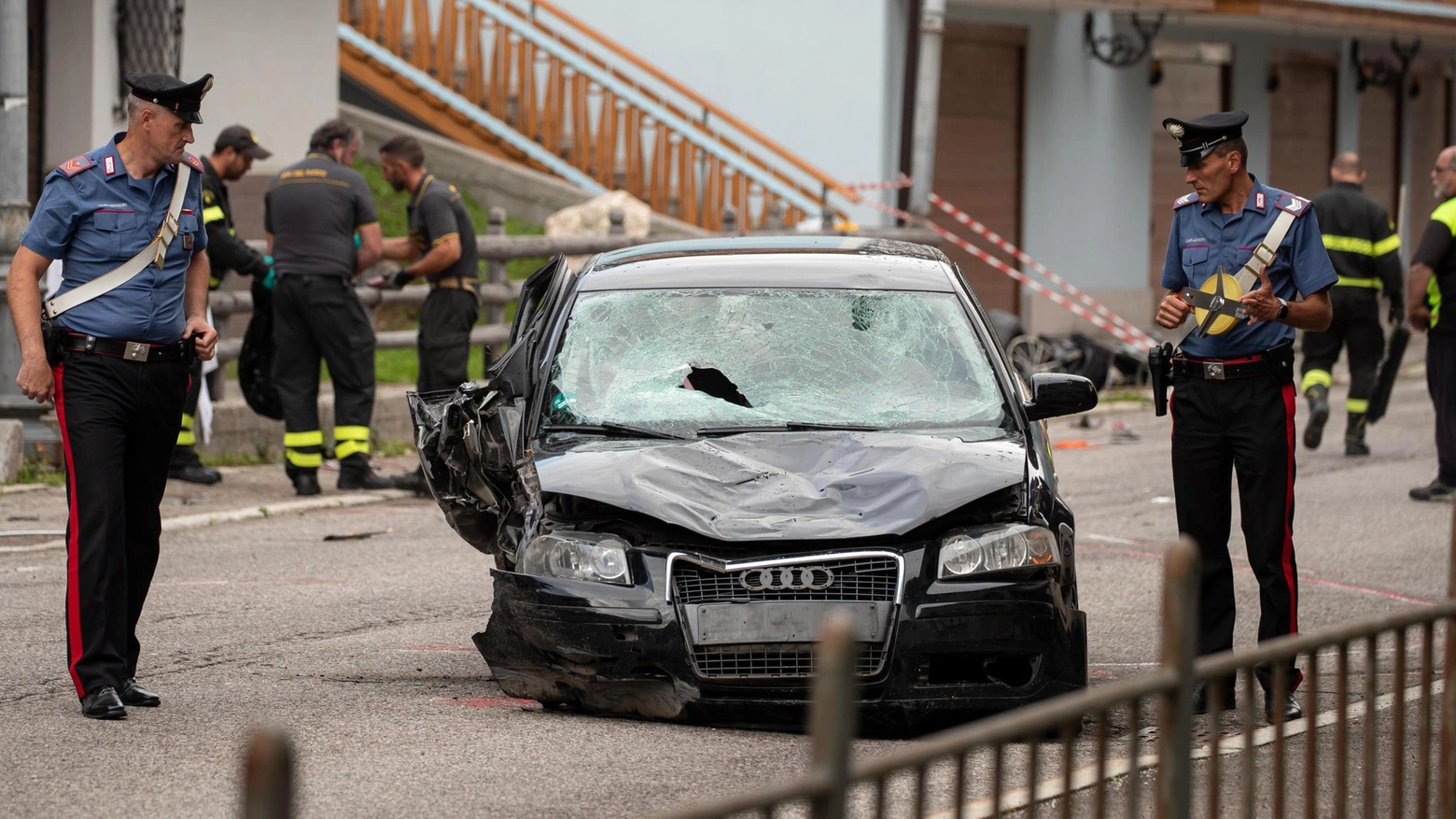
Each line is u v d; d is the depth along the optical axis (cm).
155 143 1395
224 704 1414
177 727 1331
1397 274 3066
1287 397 1430
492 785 1169
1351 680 1576
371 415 2844
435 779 1184
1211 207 1441
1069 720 729
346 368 2570
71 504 1371
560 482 1372
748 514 1327
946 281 1650
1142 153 5706
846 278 1633
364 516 2441
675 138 5066
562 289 1697
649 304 1611
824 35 4912
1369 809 926
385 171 2595
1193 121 1425
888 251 1712
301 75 3834
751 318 1591
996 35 5172
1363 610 1905
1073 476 2975
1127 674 1602
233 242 2522
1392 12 5984
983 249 5234
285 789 495
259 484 2670
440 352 2580
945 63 5066
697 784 1173
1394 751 951
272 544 2214
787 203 4834
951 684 1313
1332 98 6625
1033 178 5344
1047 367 4112
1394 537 2356
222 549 2169
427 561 2112
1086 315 4409
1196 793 1175
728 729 1329
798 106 4966
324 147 2548
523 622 1346
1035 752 724
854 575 1313
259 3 3731
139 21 3284
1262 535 1438
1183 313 1429
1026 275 5338
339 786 1164
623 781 1180
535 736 1304
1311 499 2691
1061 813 740
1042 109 5341
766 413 1495
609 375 1547
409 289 3148
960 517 1372
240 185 3688
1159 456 3241
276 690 1468
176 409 1428
